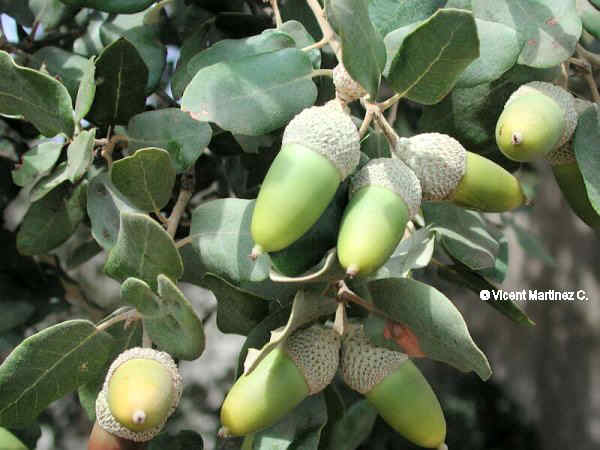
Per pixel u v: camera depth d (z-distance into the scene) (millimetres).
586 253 634
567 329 643
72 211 255
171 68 329
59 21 292
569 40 236
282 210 186
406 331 209
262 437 218
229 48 240
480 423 626
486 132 252
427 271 472
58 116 234
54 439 469
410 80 204
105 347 214
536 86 232
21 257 313
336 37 226
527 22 238
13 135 315
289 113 214
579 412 636
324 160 188
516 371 657
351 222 188
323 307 207
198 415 530
